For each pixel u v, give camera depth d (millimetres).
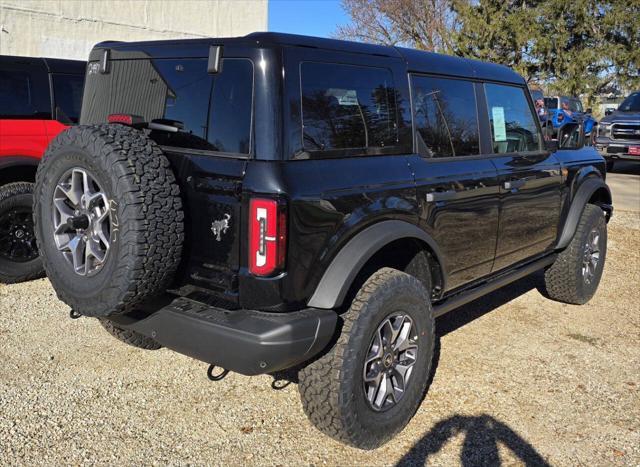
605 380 3947
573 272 5199
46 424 3244
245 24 17391
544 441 3232
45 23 13062
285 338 2621
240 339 2623
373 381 3064
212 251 2783
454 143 3775
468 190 3693
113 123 3113
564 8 28031
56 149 2871
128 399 3535
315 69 2889
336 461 3016
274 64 2721
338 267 2846
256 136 2697
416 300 3213
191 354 2838
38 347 4168
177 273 2924
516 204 4250
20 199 5379
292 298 2707
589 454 3129
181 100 3014
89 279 2799
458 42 28875
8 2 12414
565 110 20906
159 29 15289
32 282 5609
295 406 3527
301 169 2738
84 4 13695
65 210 2934
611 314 5250
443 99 3713
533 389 3797
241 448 3098
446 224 3551
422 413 3486
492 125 4160
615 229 8664
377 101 3213
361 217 2936
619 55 27859
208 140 2887
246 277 2668
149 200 2635
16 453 2984
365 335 2924
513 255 4430
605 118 15734
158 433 3205
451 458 3064
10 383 3654
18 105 5508
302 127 2787
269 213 2582
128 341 3959
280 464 2979
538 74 29484
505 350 4387
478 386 3814
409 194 3238
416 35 34031
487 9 28172
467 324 4910
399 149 3324
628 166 17422
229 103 2818
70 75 5883
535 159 4574
